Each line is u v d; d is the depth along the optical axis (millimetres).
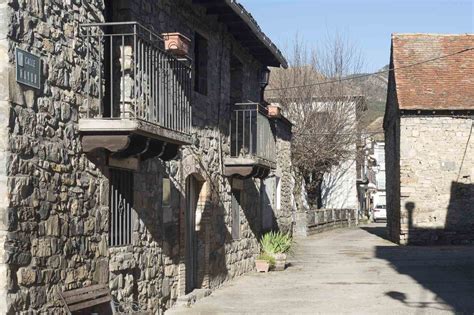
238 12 12867
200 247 13070
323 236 32781
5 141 6301
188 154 11977
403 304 11992
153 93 8859
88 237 7918
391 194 29641
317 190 40250
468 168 26172
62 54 7457
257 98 17781
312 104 36344
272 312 11086
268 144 16172
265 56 16938
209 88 13398
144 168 9859
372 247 25469
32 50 6812
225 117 14500
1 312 6168
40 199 6855
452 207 26188
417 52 28281
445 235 26203
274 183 21094
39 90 6926
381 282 15008
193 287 12938
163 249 10727
